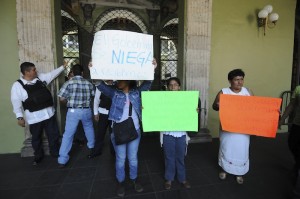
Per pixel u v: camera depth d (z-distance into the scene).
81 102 3.21
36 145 3.28
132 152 2.47
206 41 4.20
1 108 3.72
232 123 2.46
